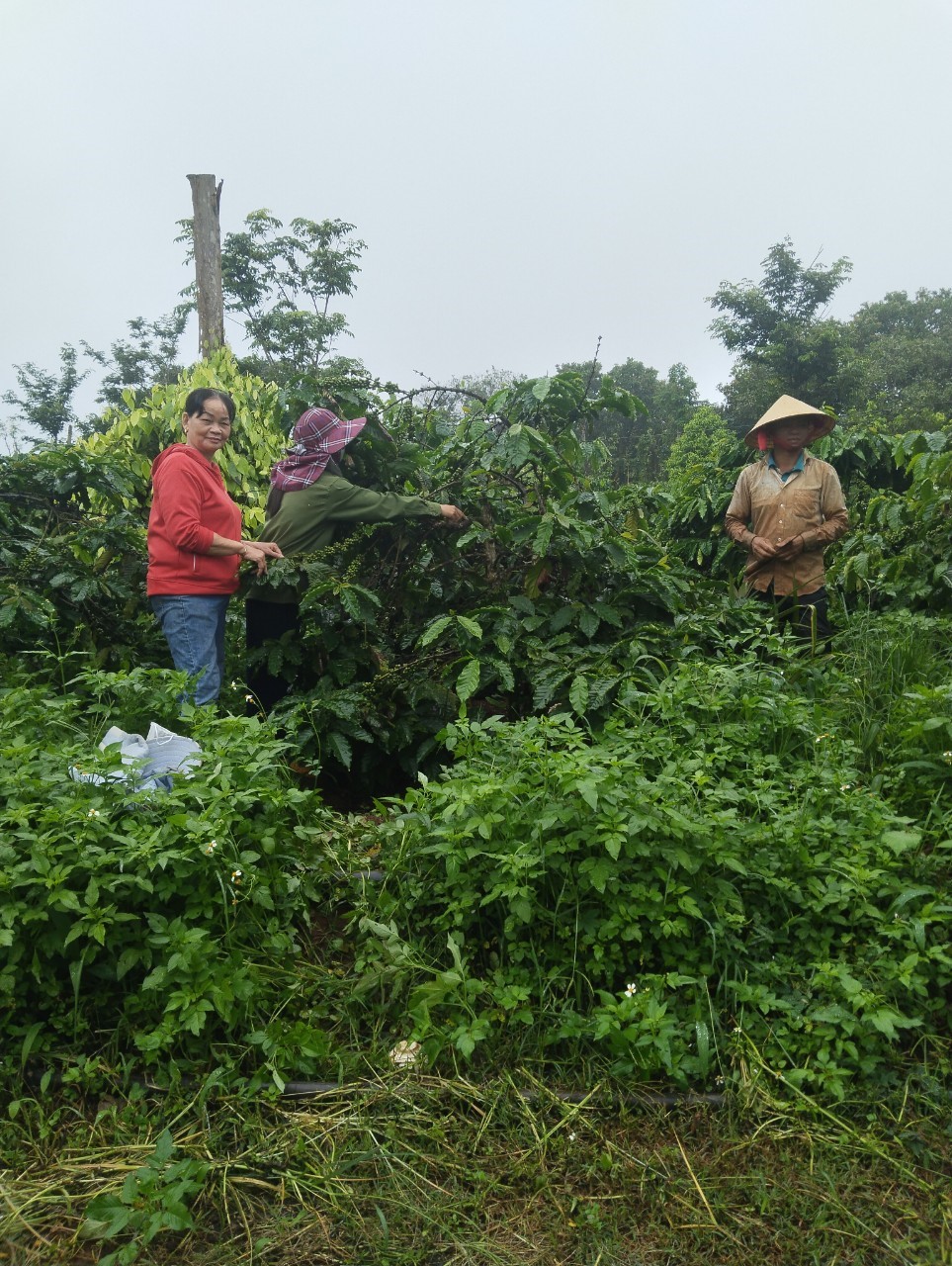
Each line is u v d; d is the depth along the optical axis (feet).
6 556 16.66
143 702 13.20
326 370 17.58
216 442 15.05
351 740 14.78
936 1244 6.99
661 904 9.29
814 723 12.82
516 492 17.48
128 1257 6.89
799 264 103.40
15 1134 8.13
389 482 16.76
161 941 8.86
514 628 14.97
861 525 21.97
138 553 18.43
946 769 11.46
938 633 16.26
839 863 9.75
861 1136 7.89
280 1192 7.58
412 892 10.25
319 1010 9.46
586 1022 8.88
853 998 8.52
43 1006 9.00
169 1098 8.39
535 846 9.61
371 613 14.85
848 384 95.61
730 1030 8.96
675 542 24.23
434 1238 7.20
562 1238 7.18
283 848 10.49
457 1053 8.86
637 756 11.05
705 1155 7.90
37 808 9.77
